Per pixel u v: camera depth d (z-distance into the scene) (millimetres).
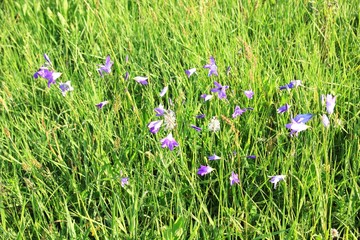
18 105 1420
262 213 1025
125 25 1723
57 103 1396
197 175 1160
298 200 1004
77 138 1241
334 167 1097
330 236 962
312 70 1356
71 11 1926
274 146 1174
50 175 1131
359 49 1462
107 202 1146
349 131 1215
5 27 1843
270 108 1284
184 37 1596
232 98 1282
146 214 1098
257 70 1359
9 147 1204
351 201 1024
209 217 986
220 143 1191
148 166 1159
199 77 1384
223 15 1733
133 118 1277
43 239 958
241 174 1115
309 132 1121
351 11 1662
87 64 1541
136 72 1473
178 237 957
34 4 1911
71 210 1132
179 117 1215
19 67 1677
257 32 1604
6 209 1139
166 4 1773
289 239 933
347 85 1326
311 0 1700
